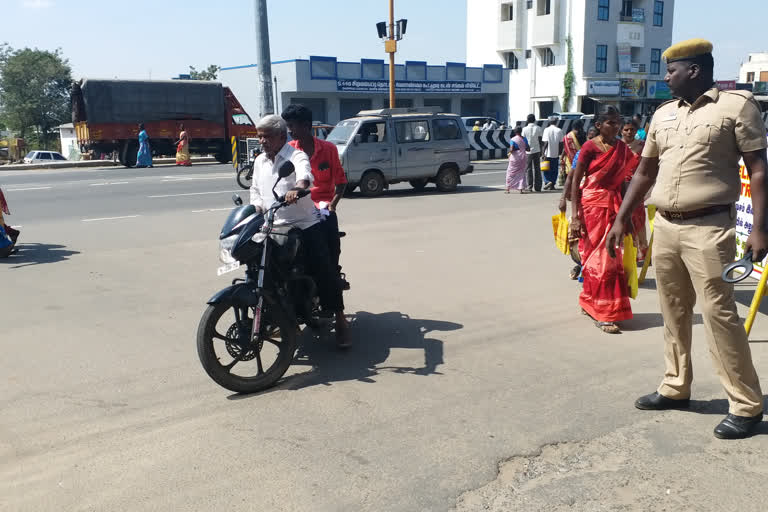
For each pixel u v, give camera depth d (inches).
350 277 281.1
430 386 165.3
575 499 115.6
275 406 155.4
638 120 466.6
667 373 148.9
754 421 135.4
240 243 160.4
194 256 328.8
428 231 395.5
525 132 601.9
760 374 166.1
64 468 127.9
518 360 182.4
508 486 120.0
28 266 308.5
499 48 2081.7
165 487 120.6
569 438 137.2
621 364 178.1
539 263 304.3
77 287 269.1
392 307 236.5
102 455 132.8
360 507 113.7
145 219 452.4
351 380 170.4
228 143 1149.7
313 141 199.5
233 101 1146.0
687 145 130.7
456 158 623.8
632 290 204.1
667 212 136.3
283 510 113.0
